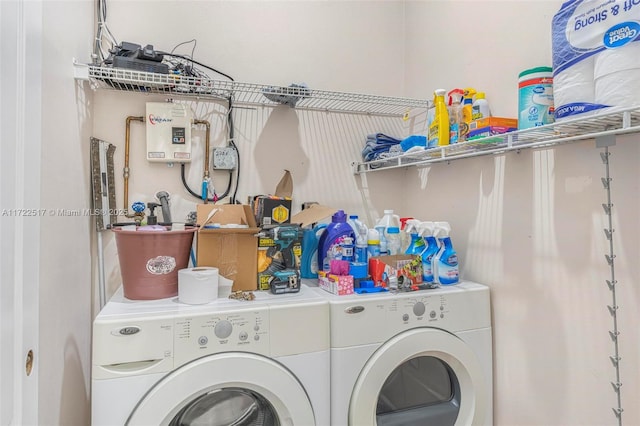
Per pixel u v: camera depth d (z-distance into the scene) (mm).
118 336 959
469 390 1354
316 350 1137
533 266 1260
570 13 958
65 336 1144
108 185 1551
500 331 1379
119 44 1602
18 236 753
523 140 1213
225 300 1155
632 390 976
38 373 889
